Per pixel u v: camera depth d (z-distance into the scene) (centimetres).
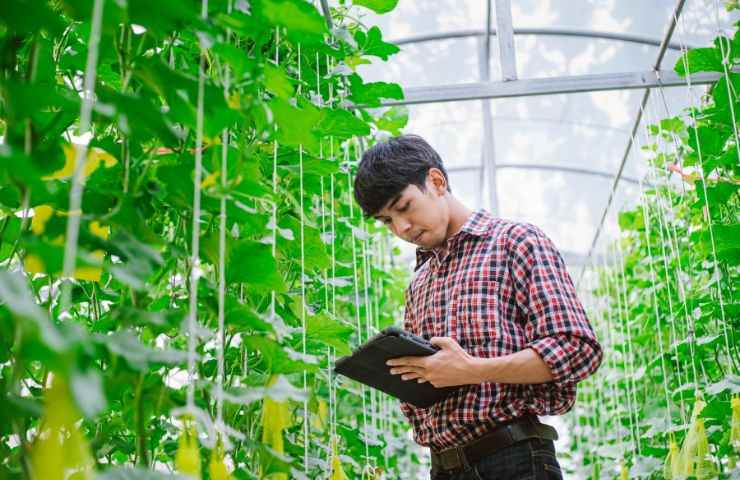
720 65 226
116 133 128
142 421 92
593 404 536
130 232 96
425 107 484
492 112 487
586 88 287
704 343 240
